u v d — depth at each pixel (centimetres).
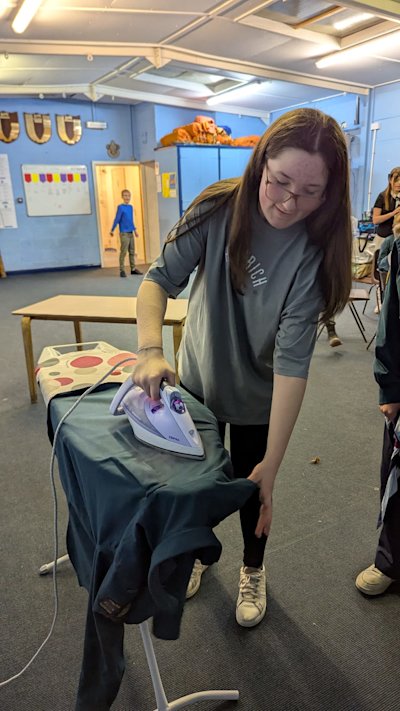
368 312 499
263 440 124
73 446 90
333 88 687
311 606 144
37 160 789
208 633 136
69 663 127
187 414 86
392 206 423
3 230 787
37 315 273
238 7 427
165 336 420
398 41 518
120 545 75
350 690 120
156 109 802
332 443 237
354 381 317
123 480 78
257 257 99
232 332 108
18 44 492
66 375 127
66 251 849
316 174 80
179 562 73
